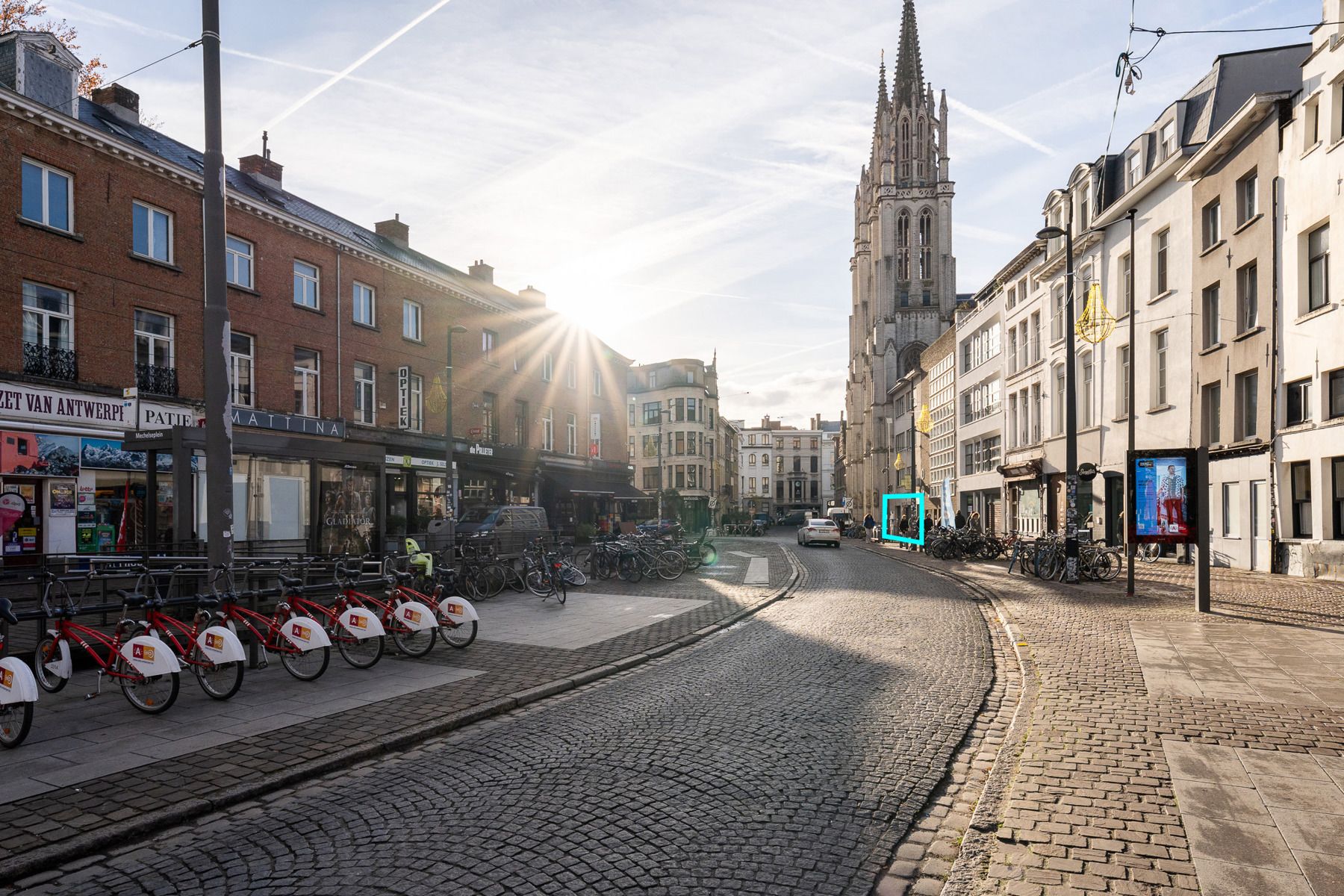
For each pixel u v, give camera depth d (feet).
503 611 44.45
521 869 13.07
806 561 87.61
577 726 21.93
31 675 19.57
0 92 54.80
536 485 117.80
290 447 38.78
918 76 240.53
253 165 90.79
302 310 80.69
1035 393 107.55
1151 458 40.96
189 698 24.61
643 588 56.75
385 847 14.12
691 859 13.37
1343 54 53.72
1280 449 60.23
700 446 233.96
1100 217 86.63
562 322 130.62
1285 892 11.47
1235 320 66.08
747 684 26.76
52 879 13.30
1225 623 35.88
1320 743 18.54
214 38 28.35
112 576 32.37
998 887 12.04
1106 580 57.31
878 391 233.14
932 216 238.48
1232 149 66.44
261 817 15.80
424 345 98.84
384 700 24.23
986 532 90.79
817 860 13.35
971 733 20.93
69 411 58.54
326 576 37.11
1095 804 14.97
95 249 61.41
